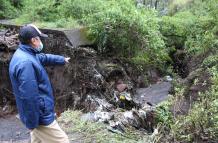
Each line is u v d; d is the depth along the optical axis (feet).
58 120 13.67
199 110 10.80
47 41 18.37
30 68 8.12
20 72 8.05
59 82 17.76
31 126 8.23
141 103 16.48
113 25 18.92
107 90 17.04
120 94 17.16
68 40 18.15
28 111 8.07
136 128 13.17
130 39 19.42
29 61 8.17
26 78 8.00
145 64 20.83
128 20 18.92
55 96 17.80
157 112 13.26
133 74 19.99
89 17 19.31
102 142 11.66
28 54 8.34
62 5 20.99
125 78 18.63
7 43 18.57
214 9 20.22
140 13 20.35
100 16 18.99
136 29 19.20
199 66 17.87
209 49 18.66
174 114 12.60
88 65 17.54
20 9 25.31
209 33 18.85
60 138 8.84
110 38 19.12
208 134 10.59
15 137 15.43
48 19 21.07
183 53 22.99
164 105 13.53
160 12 28.73
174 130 11.00
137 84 19.93
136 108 16.08
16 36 19.08
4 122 17.17
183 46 23.71
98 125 12.76
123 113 13.89
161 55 21.62
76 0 20.63
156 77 21.39
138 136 12.13
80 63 17.62
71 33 18.35
